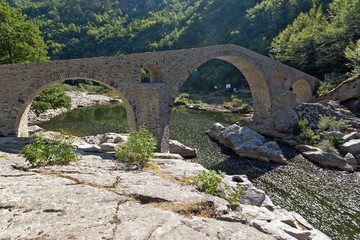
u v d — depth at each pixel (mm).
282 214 6688
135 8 164750
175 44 90875
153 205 4637
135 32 117750
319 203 11078
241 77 62250
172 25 117312
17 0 140250
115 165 7414
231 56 21359
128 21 147500
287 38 44906
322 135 18750
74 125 28422
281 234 4582
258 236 3910
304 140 19281
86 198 4285
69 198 4184
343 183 13078
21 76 11172
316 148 17156
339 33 30438
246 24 71062
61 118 33344
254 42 62031
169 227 3637
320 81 32250
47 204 3840
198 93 69812
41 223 3295
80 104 48438
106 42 115000
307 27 39219
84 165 6957
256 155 16984
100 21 135500
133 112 14828
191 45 86562
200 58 18547
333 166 15156
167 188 5590
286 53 39219
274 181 13469
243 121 28953
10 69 10969
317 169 15062
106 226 3436
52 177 5266
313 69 36375
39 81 11562
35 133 20656
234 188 7086
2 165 5914
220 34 77688
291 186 12844
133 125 15211
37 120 30156
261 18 66812
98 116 35844
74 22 129750
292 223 6129
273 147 17438
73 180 5273
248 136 19359
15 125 11328
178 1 166375
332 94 26109
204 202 5039
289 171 14852
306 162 16297
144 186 5504
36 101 21031
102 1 161250
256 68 23734
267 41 56344
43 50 20891
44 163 6582
